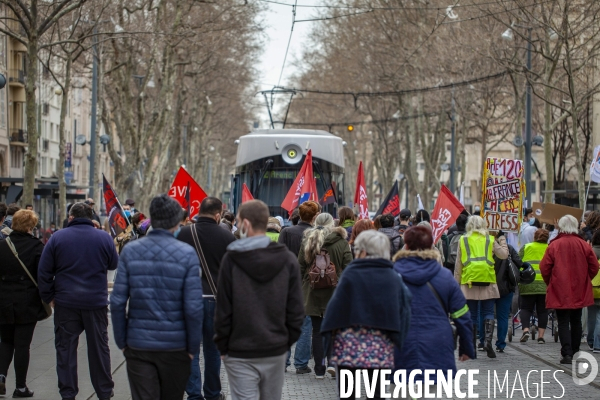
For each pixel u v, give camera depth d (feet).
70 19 94.07
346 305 23.43
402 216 48.78
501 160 48.34
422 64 120.47
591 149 136.77
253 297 22.65
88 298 30.04
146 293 23.18
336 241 36.94
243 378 22.74
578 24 75.15
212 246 29.84
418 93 127.34
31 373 37.93
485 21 102.27
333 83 183.01
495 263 44.88
